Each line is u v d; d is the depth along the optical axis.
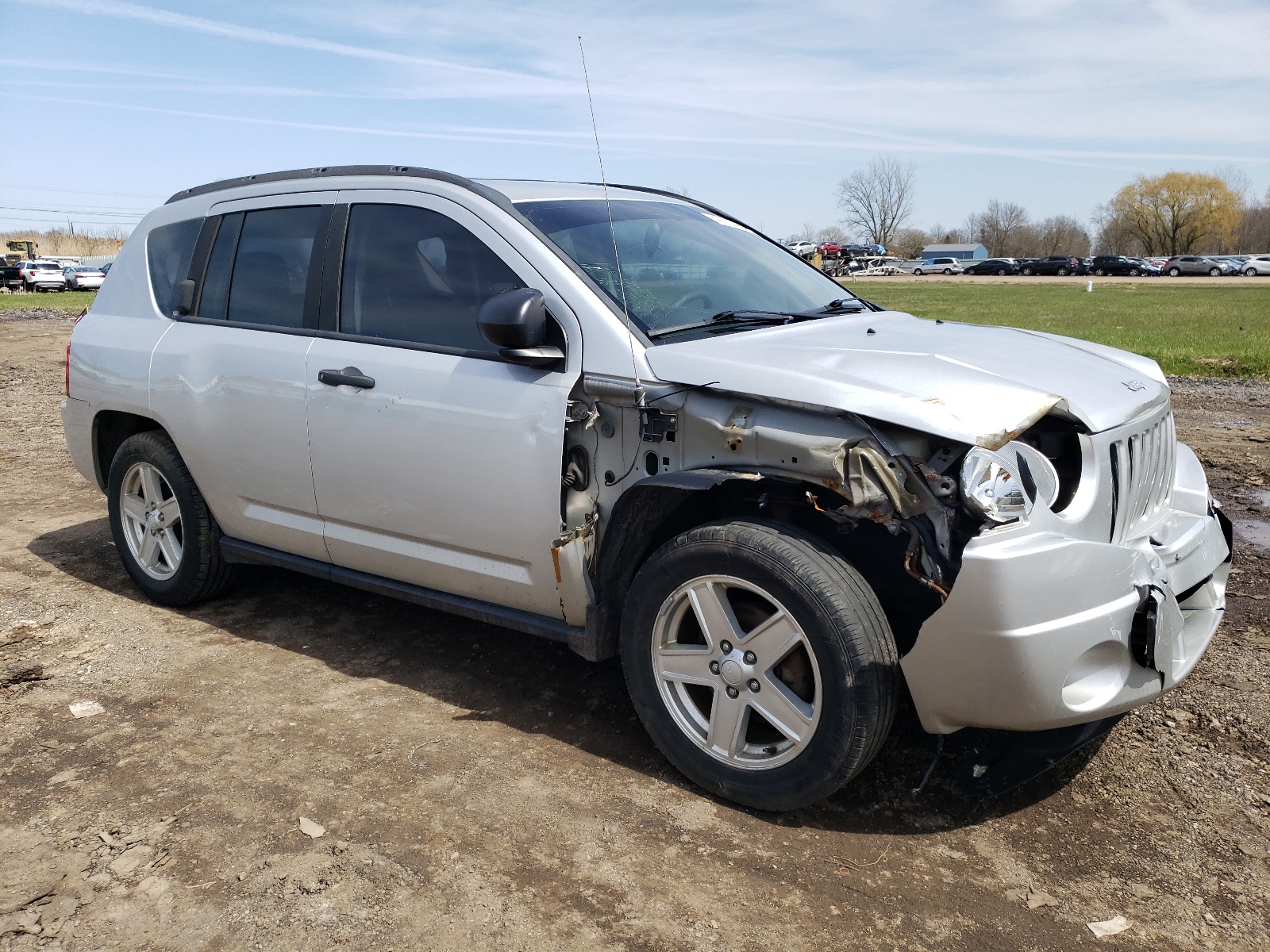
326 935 2.34
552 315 3.10
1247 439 8.13
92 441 4.69
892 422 2.50
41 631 4.26
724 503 3.12
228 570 4.44
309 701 3.59
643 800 2.93
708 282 3.52
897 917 2.40
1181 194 101.50
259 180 4.14
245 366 3.86
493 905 2.44
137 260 4.62
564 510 3.12
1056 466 2.78
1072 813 2.85
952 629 2.48
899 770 3.08
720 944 2.31
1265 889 2.50
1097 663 2.55
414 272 3.49
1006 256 129.75
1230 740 3.21
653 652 2.97
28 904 2.46
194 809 2.87
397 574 3.66
